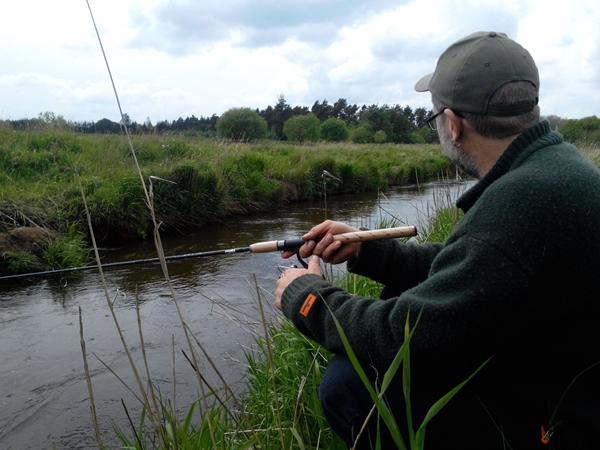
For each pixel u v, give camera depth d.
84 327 4.54
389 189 15.55
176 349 4.04
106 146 11.02
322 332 1.53
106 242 7.68
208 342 4.12
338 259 2.05
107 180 8.34
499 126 1.39
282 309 1.69
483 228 1.22
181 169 9.06
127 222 7.82
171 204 8.64
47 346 4.16
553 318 1.21
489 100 1.38
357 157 16.92
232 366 3.65
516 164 1.33
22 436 3.00
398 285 2.07
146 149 11.47
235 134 32.75
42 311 4.95
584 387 1.25
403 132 48.78
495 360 1.33
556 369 1.27
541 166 1.25
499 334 1.22
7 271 5.96
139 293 5.44
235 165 11.14
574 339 1.23
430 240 5.39
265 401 2.39
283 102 55.88
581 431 1.25
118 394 3.43
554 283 1.17
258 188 10.86
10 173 8.44
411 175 17.70
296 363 2.62
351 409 1.53
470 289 1.20
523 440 1.33
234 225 9.30
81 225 7.42
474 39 1.45
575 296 1.19
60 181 8.32
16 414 3.22
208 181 9.45
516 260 1.16
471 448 1.39
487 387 1.36
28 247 6.26
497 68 1.38
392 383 1.46
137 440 1.84
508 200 1.20
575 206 1.17
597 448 1.23
